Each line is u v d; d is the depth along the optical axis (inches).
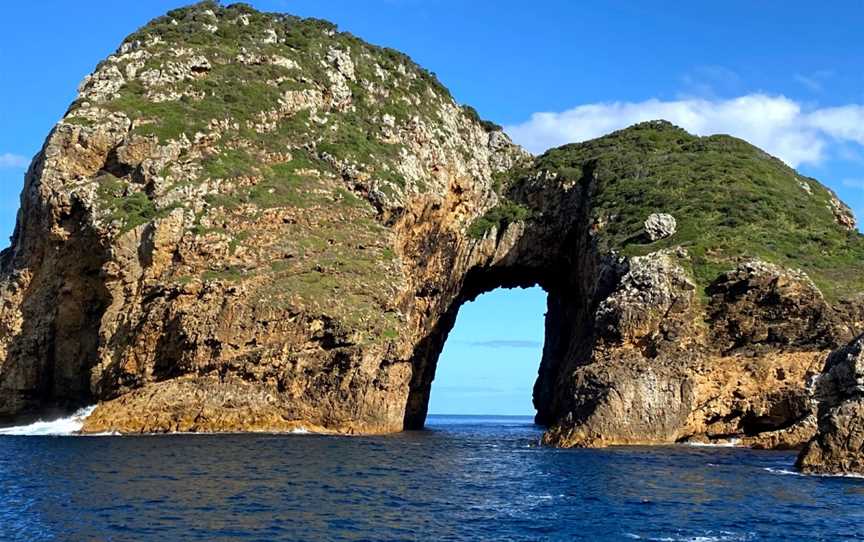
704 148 4466.0
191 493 1456.7
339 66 4345.5
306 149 3762.3
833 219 3767.2
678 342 2864.2
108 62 3656.5
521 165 4722.0
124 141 3250.5
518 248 4318.4
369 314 3048.7
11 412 3105.3
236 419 2805.1
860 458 1803.6
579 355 3344.0
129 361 2864.2
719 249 3176.7
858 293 2918.3
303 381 2901.1
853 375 1809.8
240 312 2898.6
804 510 1379.2
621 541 1153.4
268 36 4323.3
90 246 3063.5
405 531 1199.6
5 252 3673.7
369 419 2947.8
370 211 3597.4
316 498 1440.7
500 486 1657.2
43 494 1441.9
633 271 3048.7
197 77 3799.2
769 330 2866.6
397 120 4215.1
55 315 3127.5
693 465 2038.6
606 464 2063.2
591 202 3996.1
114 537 1122.7
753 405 2741.1
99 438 2529.5
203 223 3083.2
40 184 3203.7
